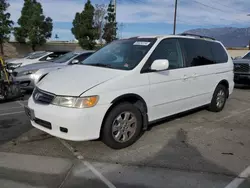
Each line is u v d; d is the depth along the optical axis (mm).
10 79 7062
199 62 5105
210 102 5629
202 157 3631
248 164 3432
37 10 27578
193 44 5090
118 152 3750
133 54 4246
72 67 4426
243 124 5184
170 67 4449
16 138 4223
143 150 3834
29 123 4988
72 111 3287
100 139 3791
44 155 3615
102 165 3354
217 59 5684
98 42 31719
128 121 3838
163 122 5203
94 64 4348
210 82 5383
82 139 3371
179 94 4605
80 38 30625
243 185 2922
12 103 6727
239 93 9117
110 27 29500
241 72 9922
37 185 2861
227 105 6914
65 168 3260
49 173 3127
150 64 4098
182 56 4742
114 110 3605
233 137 4441
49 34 29000
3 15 23438
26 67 7812
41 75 7473
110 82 3557
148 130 4711
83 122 3303
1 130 4590
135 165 3369
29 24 27516
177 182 2971
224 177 3090
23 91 7648
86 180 2992
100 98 3408
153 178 3053
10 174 3080
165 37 4566
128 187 2867
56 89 3518
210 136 4473
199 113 5938
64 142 4082
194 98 5012
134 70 3869
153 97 4113
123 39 4992
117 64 4148
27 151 3736
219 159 3572
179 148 3934
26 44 28516
